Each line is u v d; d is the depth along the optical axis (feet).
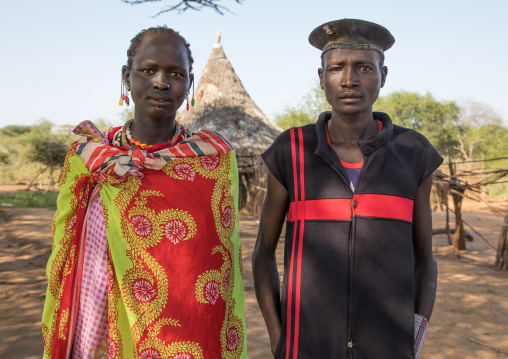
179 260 6.33
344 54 5.92
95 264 6.35
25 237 30.12
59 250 6.57
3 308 16.51
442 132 119.75
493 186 75.15
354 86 5.92
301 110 78.59
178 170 6.54
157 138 6.72
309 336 5.81
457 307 18.48
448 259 28.55
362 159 6.09
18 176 111.65
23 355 12.81
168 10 17.74
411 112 120.88
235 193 7.02
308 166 6.11
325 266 5.79
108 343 6.35
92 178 6.38
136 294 6.23
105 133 6.75
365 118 6.15
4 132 181.47
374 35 5.98
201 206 6.53
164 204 6.39
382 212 5.79
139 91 6.44
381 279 5.69
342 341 5.67
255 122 48.57
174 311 6.28
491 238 37.09
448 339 15.16
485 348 14.51
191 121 47.91
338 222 5.81
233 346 6.87
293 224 6.14
